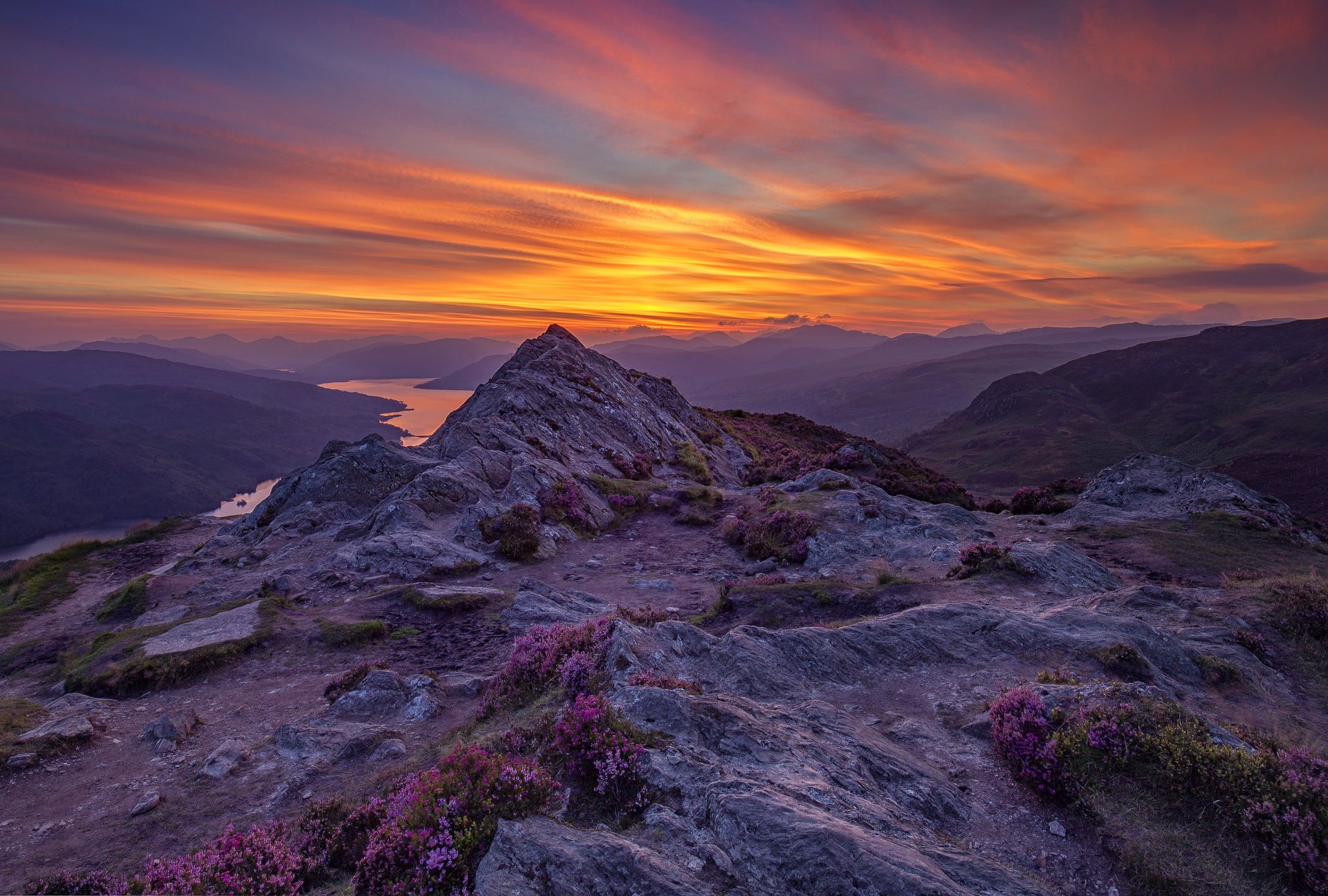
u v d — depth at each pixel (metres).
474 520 29.44
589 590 23.48
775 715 10.41
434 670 16.77
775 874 6.47
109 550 34.78
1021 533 26.69
